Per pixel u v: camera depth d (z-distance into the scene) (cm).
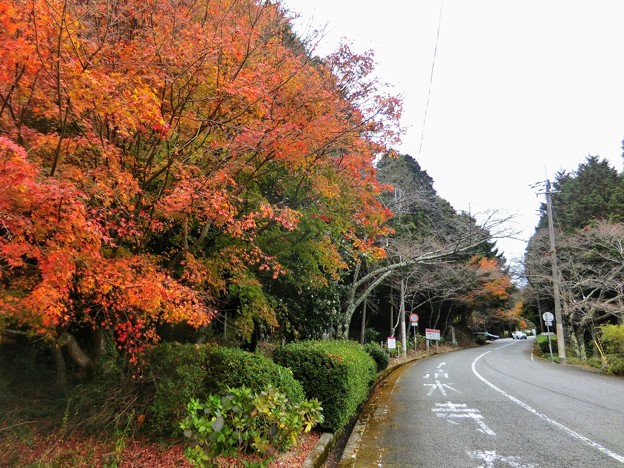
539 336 3725
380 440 651
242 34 504
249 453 449
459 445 610
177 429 504
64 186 361
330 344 932
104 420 534
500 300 4331
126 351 570
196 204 499
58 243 379
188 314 477
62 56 368
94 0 427
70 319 505
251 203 672
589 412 833
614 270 2248
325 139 628
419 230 2020
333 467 554
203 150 549
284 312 1158
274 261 759
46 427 543
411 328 3894
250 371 544
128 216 486
